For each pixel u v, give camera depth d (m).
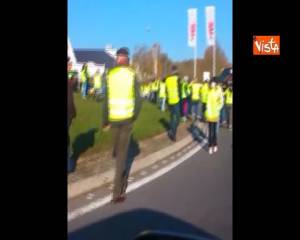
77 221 7.11
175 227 6.98
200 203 8.59
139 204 8.44
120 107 9.23
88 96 22.17
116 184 8.66
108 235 6.51
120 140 9.11
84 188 9.30
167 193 9.40
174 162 13.99
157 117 25.41
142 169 12.43
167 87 19.25
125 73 9.38
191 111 25.88
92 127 15.23
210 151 16.31
